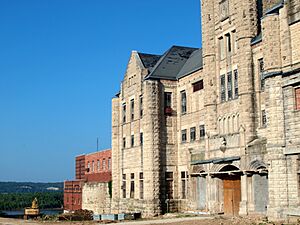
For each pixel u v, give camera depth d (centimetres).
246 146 4081
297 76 3378
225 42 4631
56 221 4769
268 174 3625
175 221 3988
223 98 4616
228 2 4581
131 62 6034
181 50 5981
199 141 5034
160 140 5397
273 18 3628
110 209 6419
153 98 5406
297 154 3366
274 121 3544
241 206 4097
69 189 8375
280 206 3438
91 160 7912
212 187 4634
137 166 5684
